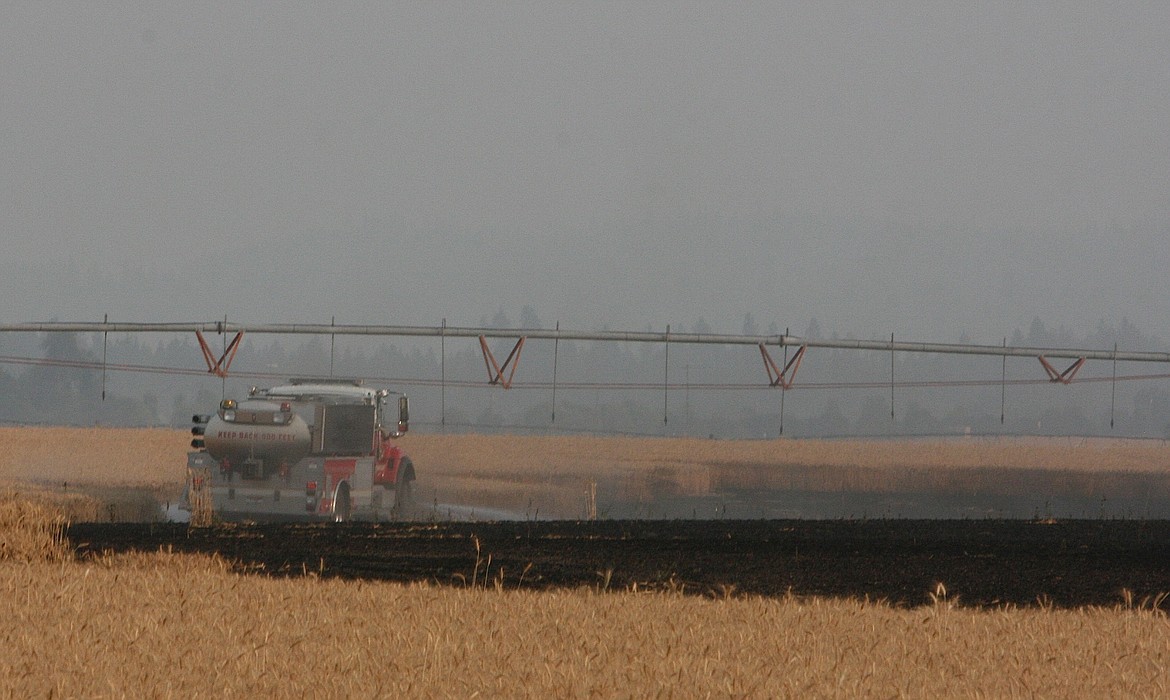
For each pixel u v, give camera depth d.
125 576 60.22
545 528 97.44
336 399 117.94
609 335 168.75
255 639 44.66
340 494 112.25
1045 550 87.38
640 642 46.62
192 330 159.88
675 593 61.19
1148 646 48.97
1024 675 42.25
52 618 47.84
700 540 89.94
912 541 90.69
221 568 67.75
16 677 37.44
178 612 50.25
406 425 128.12
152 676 38.25
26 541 73.00
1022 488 177.12
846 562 80.88
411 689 37.31
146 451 196.38
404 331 164.75
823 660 43.94
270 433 109.44
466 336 166.75
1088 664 44.81
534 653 43.91
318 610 51.69
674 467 191.38
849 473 188.50
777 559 81.44
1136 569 80.38
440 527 98.00
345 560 78.38
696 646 46.34
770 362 173.88
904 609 62.59
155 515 117.56
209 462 110.81
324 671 39.59
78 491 133.50
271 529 95.81
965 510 146.62
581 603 55.91
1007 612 58.31
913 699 38.38
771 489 169.75
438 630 47.00
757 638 48.25
